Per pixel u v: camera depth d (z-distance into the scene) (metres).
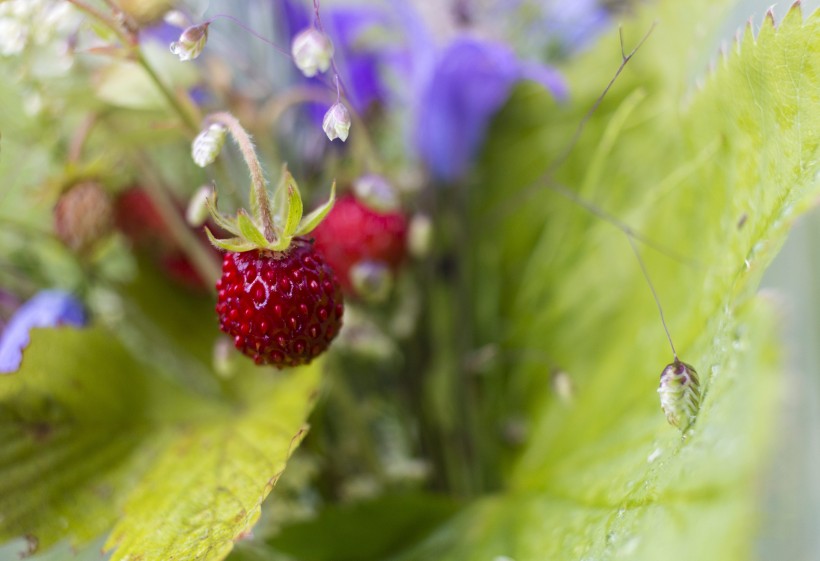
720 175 0.16
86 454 0.17
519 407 0.19
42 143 0.18
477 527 0.17
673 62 0.18
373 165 0.18
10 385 0.17
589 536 0.15
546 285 0.19
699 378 0.15
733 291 0.15
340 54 0.19
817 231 0.21
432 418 0.20
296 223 0.15
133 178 0.18
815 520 0.18
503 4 0.20
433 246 0.19
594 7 0.20
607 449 0.17
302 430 0.15
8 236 0.19
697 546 0.14
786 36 0.15
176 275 0.19
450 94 0.19
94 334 0.17
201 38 0.15
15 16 0.16
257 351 0.15
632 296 0.18
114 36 0.16
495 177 0.20
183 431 0.17
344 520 0.17
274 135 0.19
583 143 0.19
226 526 0.15
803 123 0.15
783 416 0.14
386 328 0.20
